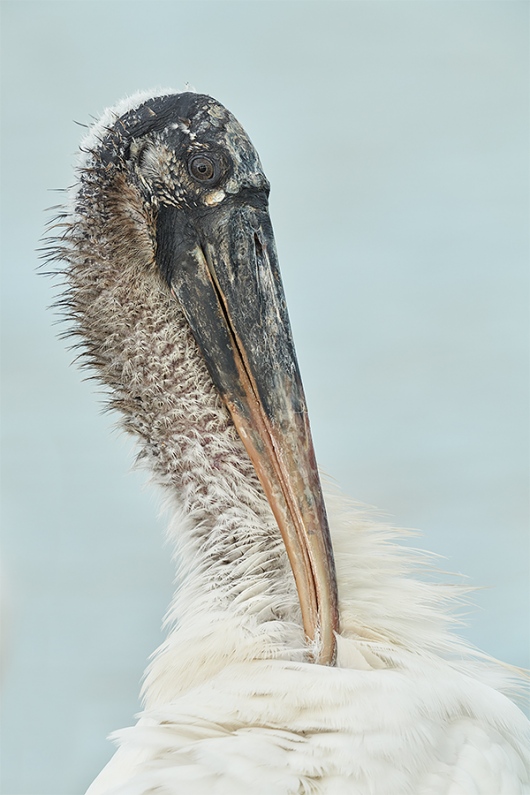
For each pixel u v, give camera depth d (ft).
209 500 24.54
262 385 24.57
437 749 20.65
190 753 19.88
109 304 25.52
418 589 23.93
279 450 24.27
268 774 19.39
